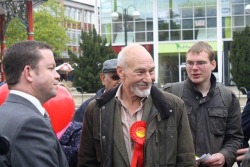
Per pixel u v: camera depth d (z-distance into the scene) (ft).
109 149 11.45
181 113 11.70
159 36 141.69
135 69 11.28
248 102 16.12
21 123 8.55
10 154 8.33
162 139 11.35
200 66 14.85
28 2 70.64
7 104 9.19
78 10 278.05
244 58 86.38
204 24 138.21
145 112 11.45
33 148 8.44
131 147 11.41
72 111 12.70
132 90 11.41
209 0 137.18
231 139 14.83
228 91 15.15
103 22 145.48
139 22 142.61
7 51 9.61
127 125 11.57
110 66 17.02
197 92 14.89
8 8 71.00
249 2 135.54
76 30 271.90
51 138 8.83
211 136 14.61
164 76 141.18
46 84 9.55
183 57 140.15
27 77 9.42
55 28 164.14
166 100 11.53
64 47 168.66
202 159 13.79
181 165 11.56
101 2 145.48
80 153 12.20
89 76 83.66
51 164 8.58
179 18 139.95
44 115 9.60
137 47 11.55
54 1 169.68
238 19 136.77
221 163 14.06
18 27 135.54
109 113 11.65
